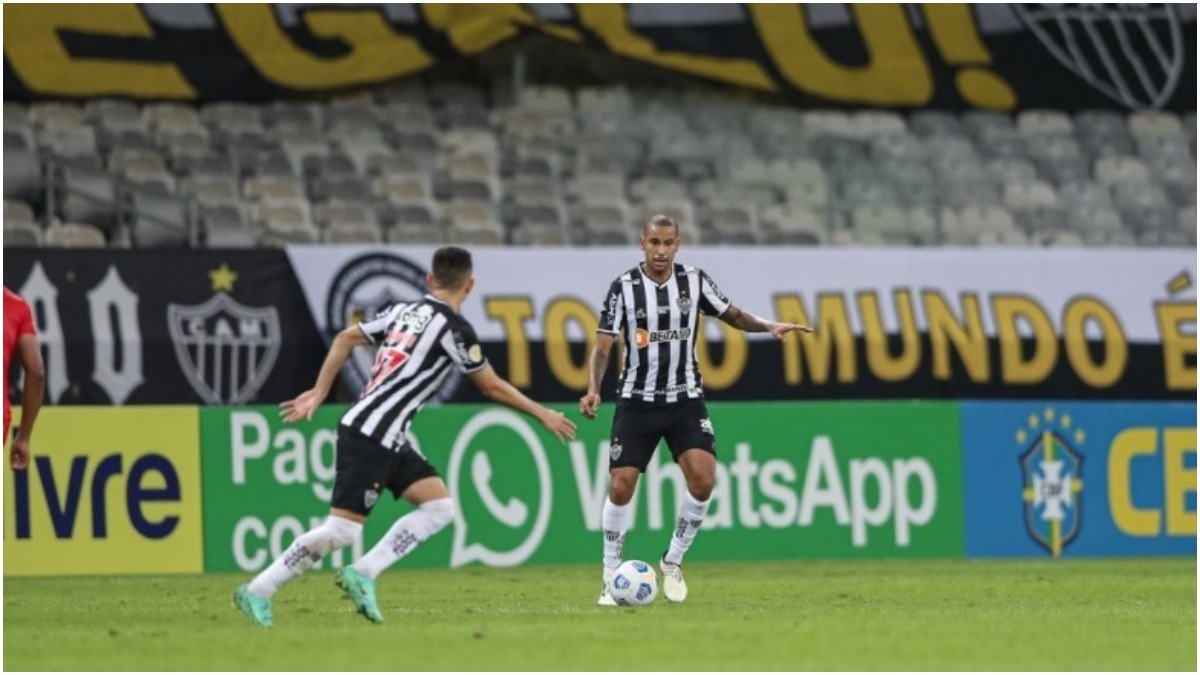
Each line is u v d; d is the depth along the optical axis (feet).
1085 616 116.47
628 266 236.22
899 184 289.12
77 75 250.98
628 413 124.98
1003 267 248.32
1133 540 194.59
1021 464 191.52
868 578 160.15
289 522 172.35
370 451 102.37
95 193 243.60
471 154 272.51
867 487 186.60
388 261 225.15
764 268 240.12
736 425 182.91
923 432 188.75
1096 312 248.93
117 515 166.81
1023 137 299.79
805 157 289.53
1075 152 300.20
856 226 279.90
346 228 249.75
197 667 85.61
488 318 228.22
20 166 240.73
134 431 167.84
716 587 148.15
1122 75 293.43
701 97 294.05
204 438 170.19
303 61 258.37
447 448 175.11
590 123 284.61
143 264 214.90
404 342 103.24
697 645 95.20
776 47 278.87
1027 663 87.40
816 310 239.09
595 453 180.34
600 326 124.88
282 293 219.61
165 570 167.94
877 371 238.89
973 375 242.58
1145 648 94.84
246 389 216.13
